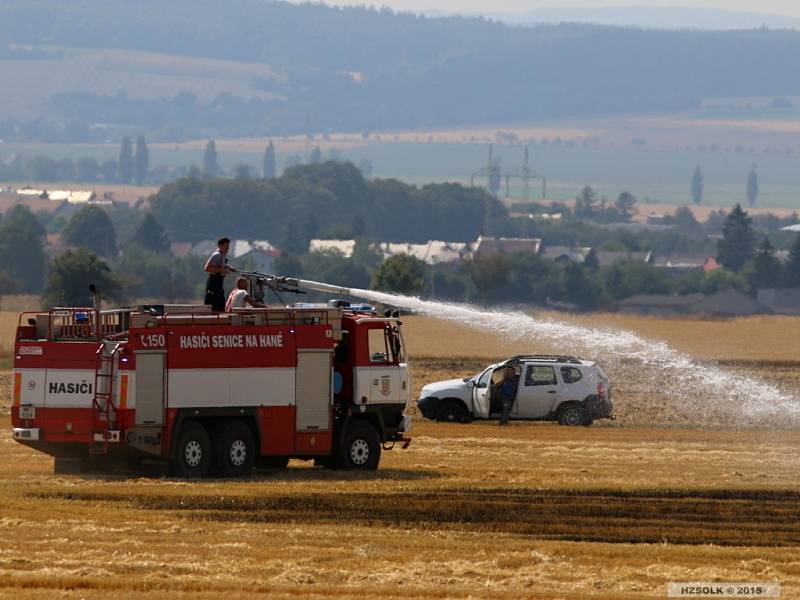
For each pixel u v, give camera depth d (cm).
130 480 5922
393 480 6012
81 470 6297
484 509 5197
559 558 4291
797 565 4284
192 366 6034
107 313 6278
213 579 3881
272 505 5175
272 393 6147
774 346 18925
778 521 5131
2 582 3766
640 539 4722
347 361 6412
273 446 6150
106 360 6009
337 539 4506
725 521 5106
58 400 6056
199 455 6044
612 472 6531
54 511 4938
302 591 3759
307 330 6209
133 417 5962
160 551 4228
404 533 4675
